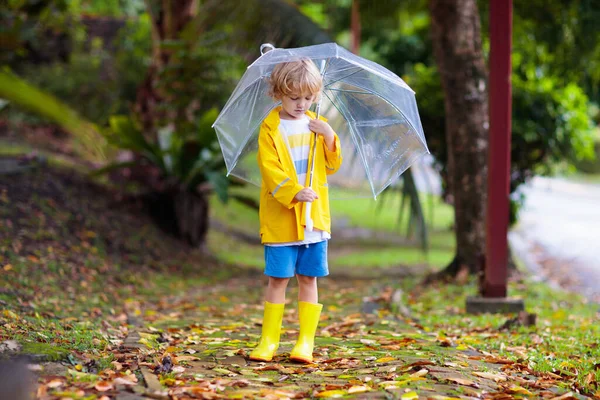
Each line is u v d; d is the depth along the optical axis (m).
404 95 4.27
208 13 10.58
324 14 21.88
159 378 3.51
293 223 4.05
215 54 10.89
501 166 6.89
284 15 9.96
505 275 6.92
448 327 5.86
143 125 11.80
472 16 8.69
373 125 4.42
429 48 17.33
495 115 6.85
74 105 15.47
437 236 15.95
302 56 3.92
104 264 8.58
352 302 7.41
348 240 15.45
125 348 4.19
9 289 6.13
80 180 11.03
